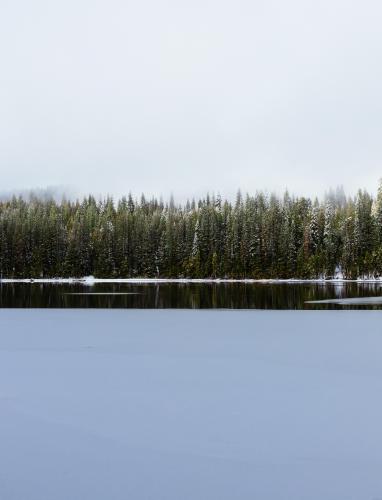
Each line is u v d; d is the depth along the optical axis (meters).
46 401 7.03
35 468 4.77
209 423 6.00
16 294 43.03
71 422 6.07
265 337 14.23
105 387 7.86
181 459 4.94
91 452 5.14
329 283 60.09
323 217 71.19
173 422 6.04
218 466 4.78
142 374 8.86
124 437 5.55
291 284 58.16
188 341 13.42
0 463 4.89
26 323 18.58
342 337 14.15
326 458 4.94
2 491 4.32
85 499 4.17
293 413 6.38
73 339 13.99
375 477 4.52
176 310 24.92
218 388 7.76
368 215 67.50
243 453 5.08
